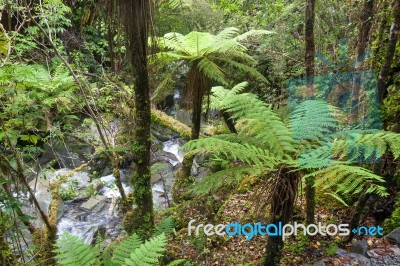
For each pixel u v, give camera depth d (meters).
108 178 5.45
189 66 3.80
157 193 5.11
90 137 4.94
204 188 2.03
